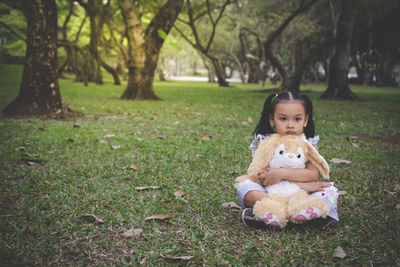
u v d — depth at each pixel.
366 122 7.18
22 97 7.47
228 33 31.56
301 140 2.45
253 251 2.11
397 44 28.33
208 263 1.99
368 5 13.96
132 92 12.28
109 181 3.37
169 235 2.31
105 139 5.27
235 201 2.91
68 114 7.66
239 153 4.48
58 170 3.69
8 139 5.07
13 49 27.61
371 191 3.14
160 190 3.17
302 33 24.48
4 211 2.61
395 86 31.16
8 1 10.29
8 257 1.96
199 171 3.75
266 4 24.83
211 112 8.78
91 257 2.04
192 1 16.70
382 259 2.01
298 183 2.36
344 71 13.30
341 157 4.29
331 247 2.16
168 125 6.64
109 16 16.03
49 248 2.11
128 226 2.43
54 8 7.41
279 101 2.44
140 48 11.93
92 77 28.52
